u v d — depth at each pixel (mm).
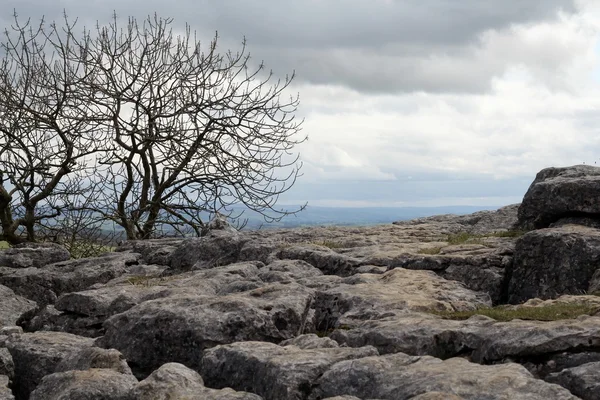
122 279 18453
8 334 12203
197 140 28125
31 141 28062
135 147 28000
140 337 10852
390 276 14812
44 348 10820
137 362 10789
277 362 8133
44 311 15055
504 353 8164
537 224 19141
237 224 27984
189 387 7793
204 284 14312
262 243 19750
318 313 12906
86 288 19062
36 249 22984
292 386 7680
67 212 28516
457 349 8945
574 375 7133
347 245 20469
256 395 7457
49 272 19453
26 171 27359
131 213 28938
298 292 12125
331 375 7684
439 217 27156
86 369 9109
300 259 17703
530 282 15000
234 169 28281
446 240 20703
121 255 21828
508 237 18859
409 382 7043
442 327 9281
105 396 8070
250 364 8555
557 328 8227
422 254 16484
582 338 7910
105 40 27953
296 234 23734
